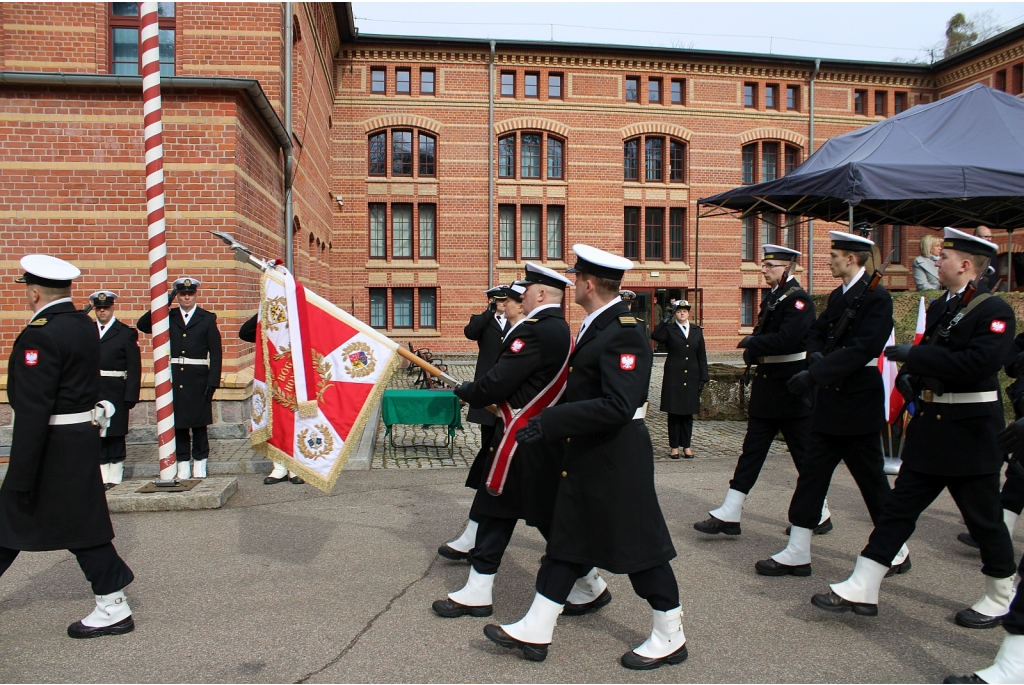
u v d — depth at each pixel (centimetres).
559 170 2511
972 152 992
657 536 349
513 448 402
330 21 2078
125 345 727
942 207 1262
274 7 1130
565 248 2492
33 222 873
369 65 2381
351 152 2391
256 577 479
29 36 1071
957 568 504
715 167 2567
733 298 2598
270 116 1009
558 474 399
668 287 2558
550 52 2436
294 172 1357
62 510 374
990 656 370
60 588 463
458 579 479
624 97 2498
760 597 449
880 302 452
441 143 2420
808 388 459
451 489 732
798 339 533
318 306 453
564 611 423
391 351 445
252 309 1008
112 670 351
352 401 448
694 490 730
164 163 894
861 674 350
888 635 395
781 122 2605
